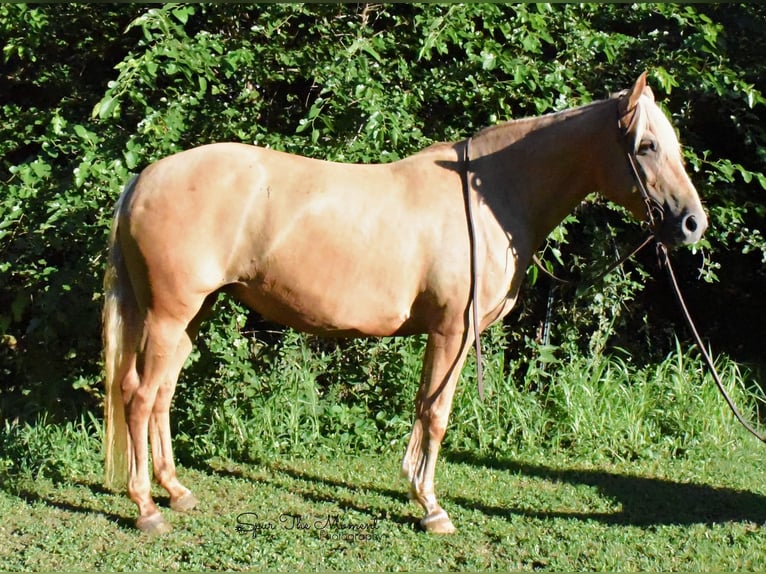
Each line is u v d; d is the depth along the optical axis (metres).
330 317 3.70
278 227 3.58
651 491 4.55
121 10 5.66
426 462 3.85
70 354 5.37
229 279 3.67
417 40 5.35
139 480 3.83
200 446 5.04
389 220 3.65
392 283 3.65
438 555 3.60
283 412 5.20
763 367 6.88
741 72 5.77
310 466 4.88
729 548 3.74
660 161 3.62
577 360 5.76
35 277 5.07
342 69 4.78
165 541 3.72
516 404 5.39
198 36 4.83
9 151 5.51
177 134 4.65
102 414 5.41
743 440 5.48
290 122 5.62
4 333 5.63
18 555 3.54
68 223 4.64
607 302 5.89
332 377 5.59
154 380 3.70
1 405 5.43
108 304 3.70
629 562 3.56
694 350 6.58
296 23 5.59
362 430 5.25
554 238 5.19
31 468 4.63
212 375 5.21
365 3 5.43
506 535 3.81
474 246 3.66
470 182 3.75
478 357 3.66
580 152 3.77
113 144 4.75
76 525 3.89
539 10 5.14
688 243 3.63
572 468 4.95
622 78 5.82
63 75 5.83
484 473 4.80
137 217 3.55
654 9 5.52
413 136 4.90
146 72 4.71
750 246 5.84
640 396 5.54
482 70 5.20
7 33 5.54
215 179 3.58
